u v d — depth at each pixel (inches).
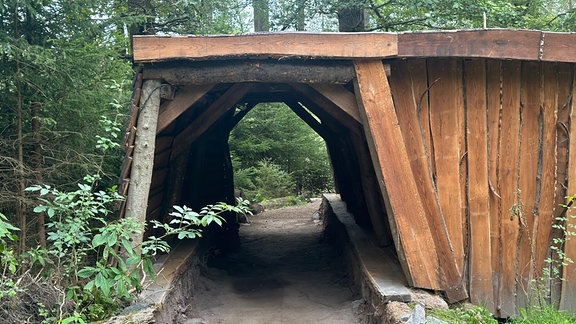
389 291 179.8
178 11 360.5
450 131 192.2
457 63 192.1
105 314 154.9
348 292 252.7
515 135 193.9
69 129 228.8
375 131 182.7
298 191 778.8
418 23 375.2
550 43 178.1
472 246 191.8
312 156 770.2
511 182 194.1
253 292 262.2
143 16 273.6
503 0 355.9
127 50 344.5
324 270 307.3
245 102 371.2
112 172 271.4
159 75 183.8
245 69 182.7
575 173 193.3
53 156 223.1
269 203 651.5
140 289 167.2
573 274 192.5
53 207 152.6
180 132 248.4
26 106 217.5
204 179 338.6
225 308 233.5
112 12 314.7
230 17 387.2
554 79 194.1
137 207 183.5
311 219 534.9
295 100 363.9
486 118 193.3
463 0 324.2
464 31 177.3
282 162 746.8
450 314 167.8
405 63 192.9
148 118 185.2
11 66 206.4
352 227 317.4
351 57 179.0
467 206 193.0
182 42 176.9
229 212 390.9
